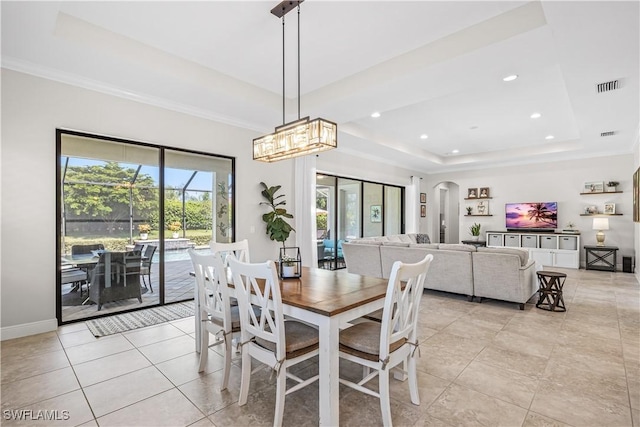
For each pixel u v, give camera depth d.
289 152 2.72
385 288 2.20
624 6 2.15
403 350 1.94
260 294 1.86
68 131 3.29
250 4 2.48
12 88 2.97
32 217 3.09
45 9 2.27
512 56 2.87
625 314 3.80
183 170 4.25
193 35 2.93
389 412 1.74
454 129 5.98
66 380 2.27
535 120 5.41
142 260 3.92
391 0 2.43
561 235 7.23
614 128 5.08
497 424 1.81
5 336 2.96
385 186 8.51
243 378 1.98
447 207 11.57
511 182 8.35
